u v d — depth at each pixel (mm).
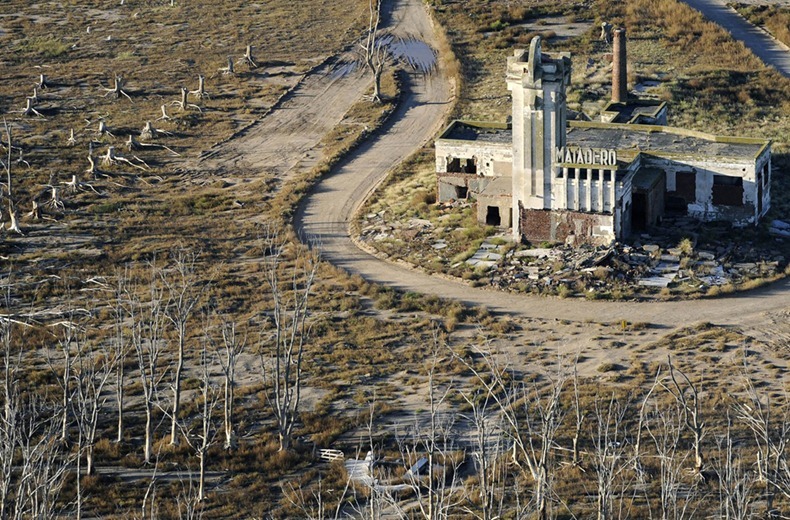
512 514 132000
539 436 144000
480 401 164875
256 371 176250
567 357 177625
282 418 153000
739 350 176750
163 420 161125
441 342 184125
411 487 138125
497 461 143250
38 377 172125
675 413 155625
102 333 187000
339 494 143125
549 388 167250
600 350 179375
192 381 173250
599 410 158375
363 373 175500
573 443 149625
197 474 149375
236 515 139750
